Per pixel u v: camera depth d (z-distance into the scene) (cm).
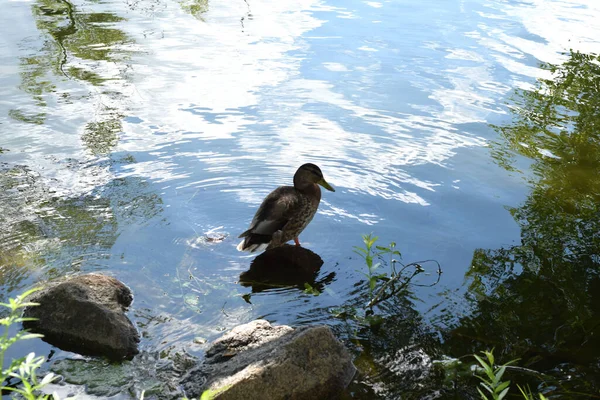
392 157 700
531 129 770
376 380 400
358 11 1202
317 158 693
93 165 673
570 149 728
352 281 507
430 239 561
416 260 532
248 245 530
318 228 579
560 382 401
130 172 659
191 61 962
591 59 968
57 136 735
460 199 624
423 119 789
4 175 646
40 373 396
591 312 471
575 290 496
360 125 771
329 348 399
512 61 963
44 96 841
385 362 416
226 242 552
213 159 688
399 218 593
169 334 436
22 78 896
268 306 472
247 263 525
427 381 400
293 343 391
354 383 396
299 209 550
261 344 411
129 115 789
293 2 1266
